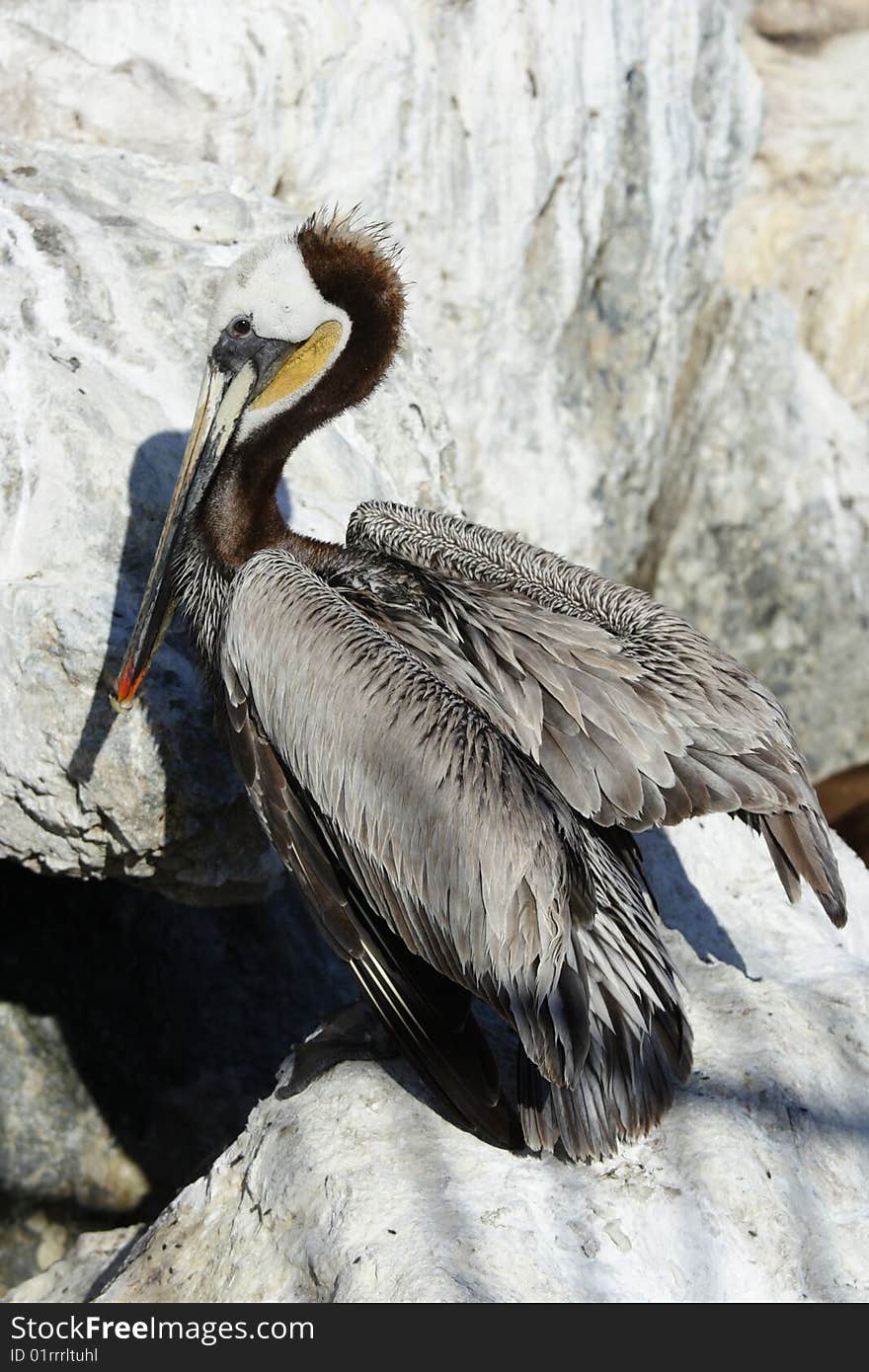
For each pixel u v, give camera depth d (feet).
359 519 16.65
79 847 15.96
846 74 36.09
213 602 15.40
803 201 34.63
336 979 22.75
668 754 13.09
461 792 12.79
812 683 33.17
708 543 32.76
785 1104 14.49
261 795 13.94
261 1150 14.07
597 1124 12.96
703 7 29.68
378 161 24.62
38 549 16.44
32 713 15.48
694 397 32.71
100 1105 20.40
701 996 15.88
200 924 21.79
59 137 21.99
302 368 15.57
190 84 22.56
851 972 16.57
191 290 19.10
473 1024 13.61
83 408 17.10
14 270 18.35
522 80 25.91
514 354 27.86
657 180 29.07
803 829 13.21
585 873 13.07
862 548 33.09
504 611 14.37
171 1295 13.80
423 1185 13.17
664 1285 12.75
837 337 34.81
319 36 23.50
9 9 22.47
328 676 13.48
